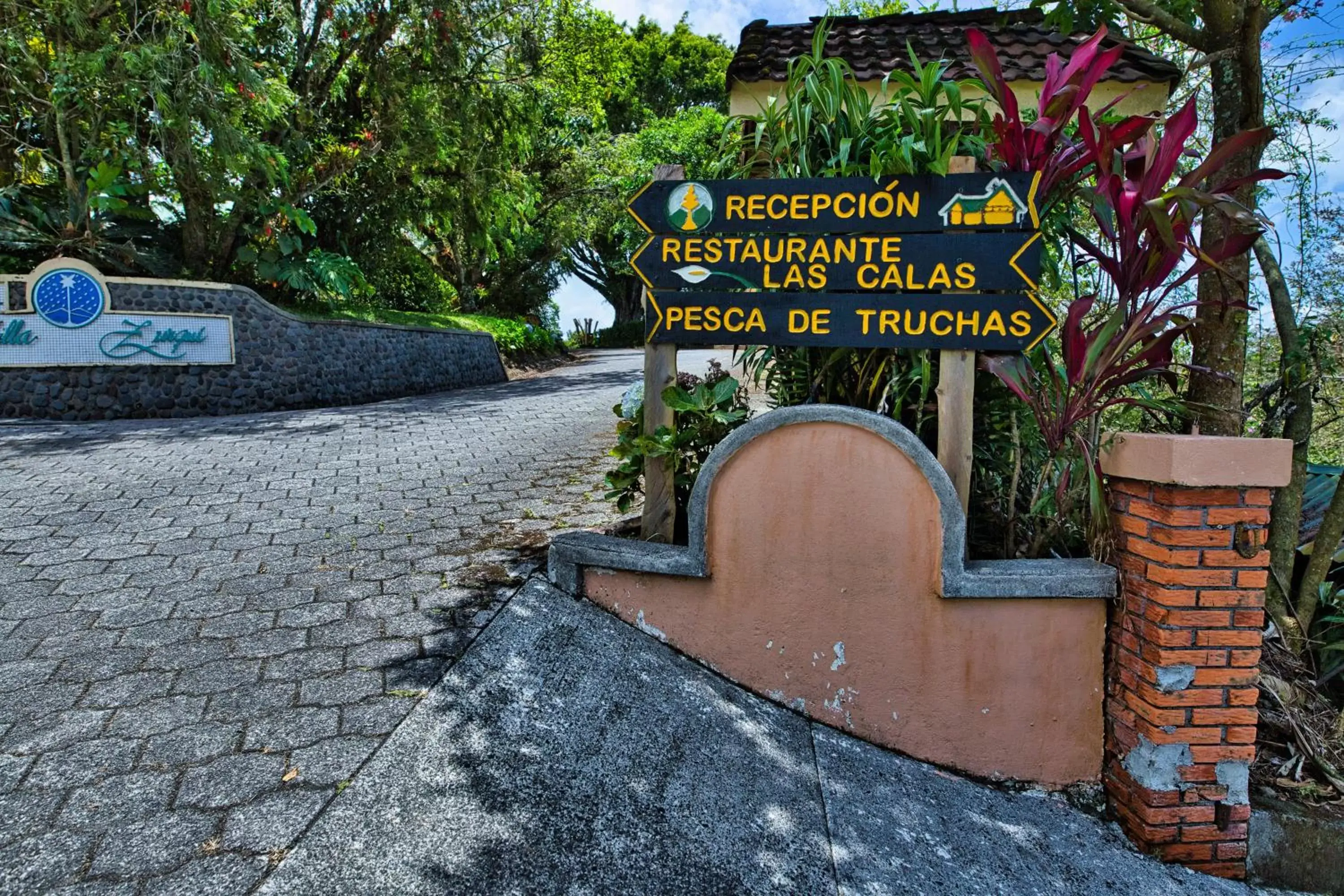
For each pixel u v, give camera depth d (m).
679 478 3.77
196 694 2.77
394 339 12.25
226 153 9.23
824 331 3.26
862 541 3.06
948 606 3.02
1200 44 3.43
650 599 3.33
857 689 3.13
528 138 14.29
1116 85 5.21
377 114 12.22
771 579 3.16
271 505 5.02
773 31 6.17
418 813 2.24
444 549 4.20
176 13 8.56
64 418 8.86
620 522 4.16
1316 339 3.62
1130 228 2.86
